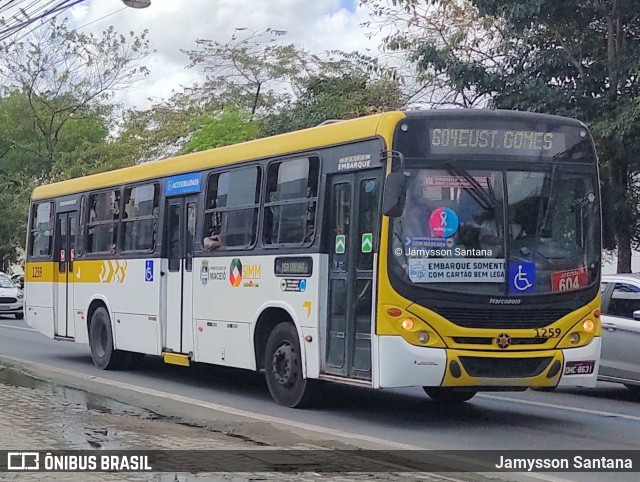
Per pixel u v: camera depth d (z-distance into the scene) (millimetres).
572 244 9992
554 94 17719
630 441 9312
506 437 9477
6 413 10461
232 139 36719
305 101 30547
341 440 9078
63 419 10141
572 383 9867
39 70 44562
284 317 11367
